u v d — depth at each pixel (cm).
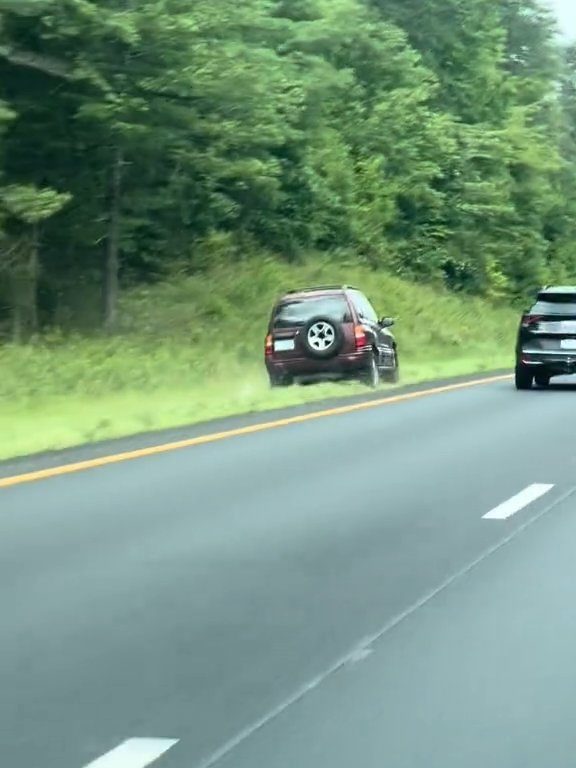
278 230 4912
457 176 5956
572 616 847
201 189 4234
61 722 641
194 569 991
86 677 716
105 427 1920
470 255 5928
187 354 3475
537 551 1062
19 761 588
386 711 654
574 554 1050
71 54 3456
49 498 1303
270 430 1931
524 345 2802
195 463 1568
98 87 3494
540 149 6500
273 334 2698
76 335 3578
